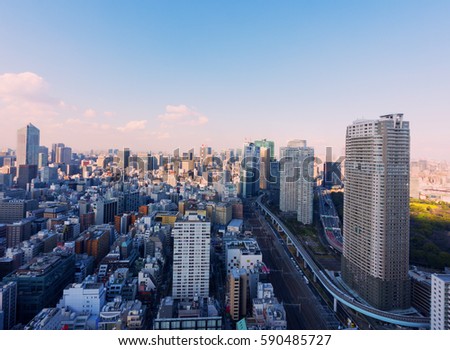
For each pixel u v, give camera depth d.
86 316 198.75
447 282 184.25
